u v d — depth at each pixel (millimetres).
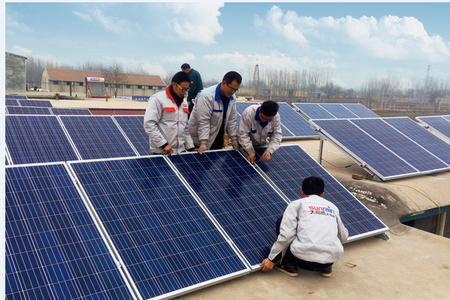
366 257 5223
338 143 9078
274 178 5938
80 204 4195
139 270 3803
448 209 8227
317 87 76062
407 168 9086
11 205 3879
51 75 75625
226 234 4602
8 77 47281
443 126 12766
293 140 14328
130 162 5035
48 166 4488
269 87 70812
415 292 4391
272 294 4156
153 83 79312
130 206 4418
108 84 74250
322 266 4348
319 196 4613
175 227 4410
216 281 4059
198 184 5152
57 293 3350
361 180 8750
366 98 75500
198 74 9391
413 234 6246
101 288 3518
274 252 4402
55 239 3754
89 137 9477
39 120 9438
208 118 5891
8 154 8000
